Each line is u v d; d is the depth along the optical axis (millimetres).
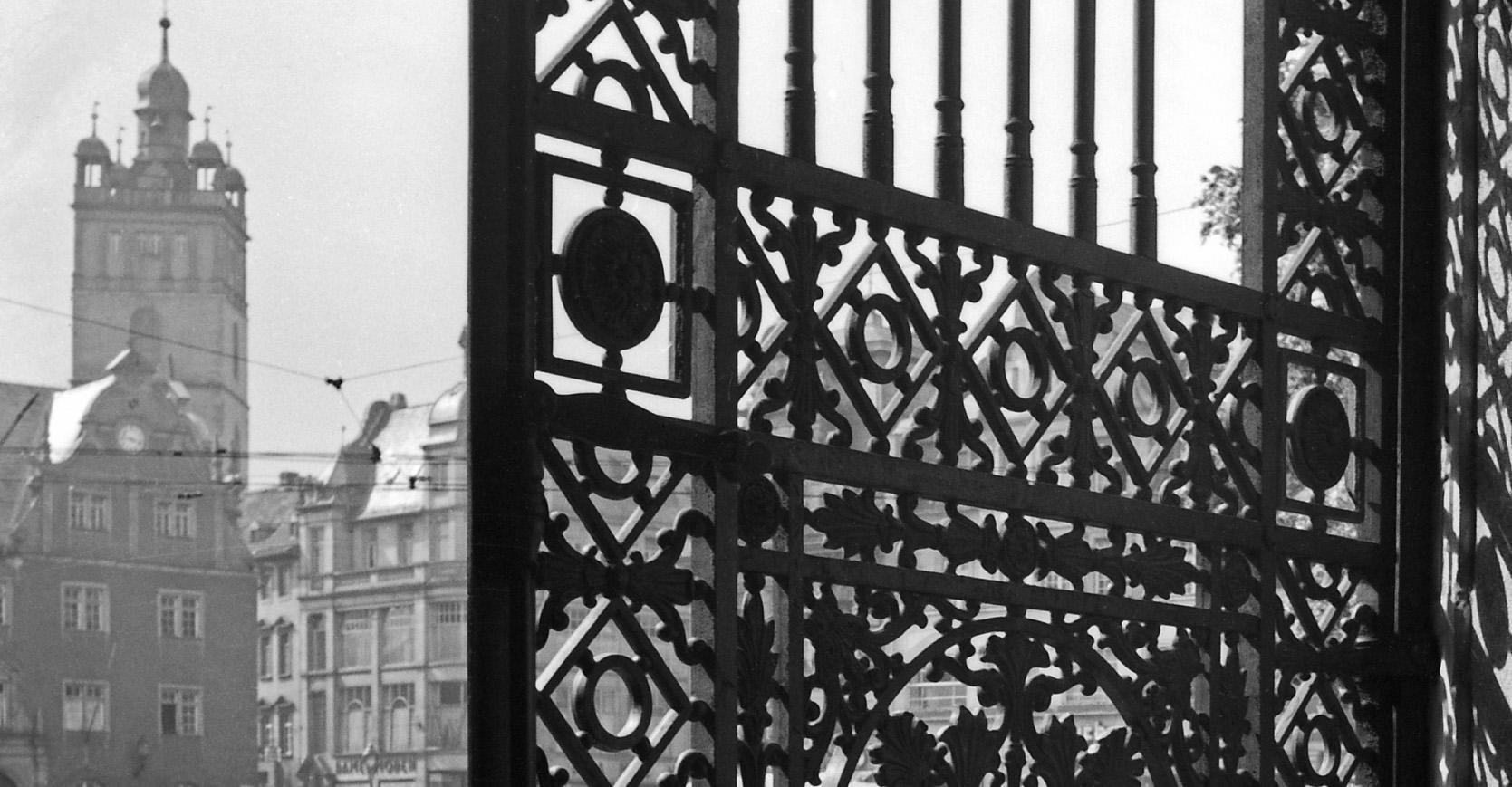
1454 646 3854
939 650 3123
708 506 2844
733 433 2852
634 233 2842
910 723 3057
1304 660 3754
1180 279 3580
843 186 3090
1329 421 3883
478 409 2639
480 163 2689
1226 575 3609
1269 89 3818
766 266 2984
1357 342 3963
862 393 3076
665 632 2793
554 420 2666
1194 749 3506
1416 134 4027
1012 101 3395
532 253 2701
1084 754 3311
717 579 2812
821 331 3035
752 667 2857
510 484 2611
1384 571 3965
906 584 3076
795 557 2932
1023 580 3256
